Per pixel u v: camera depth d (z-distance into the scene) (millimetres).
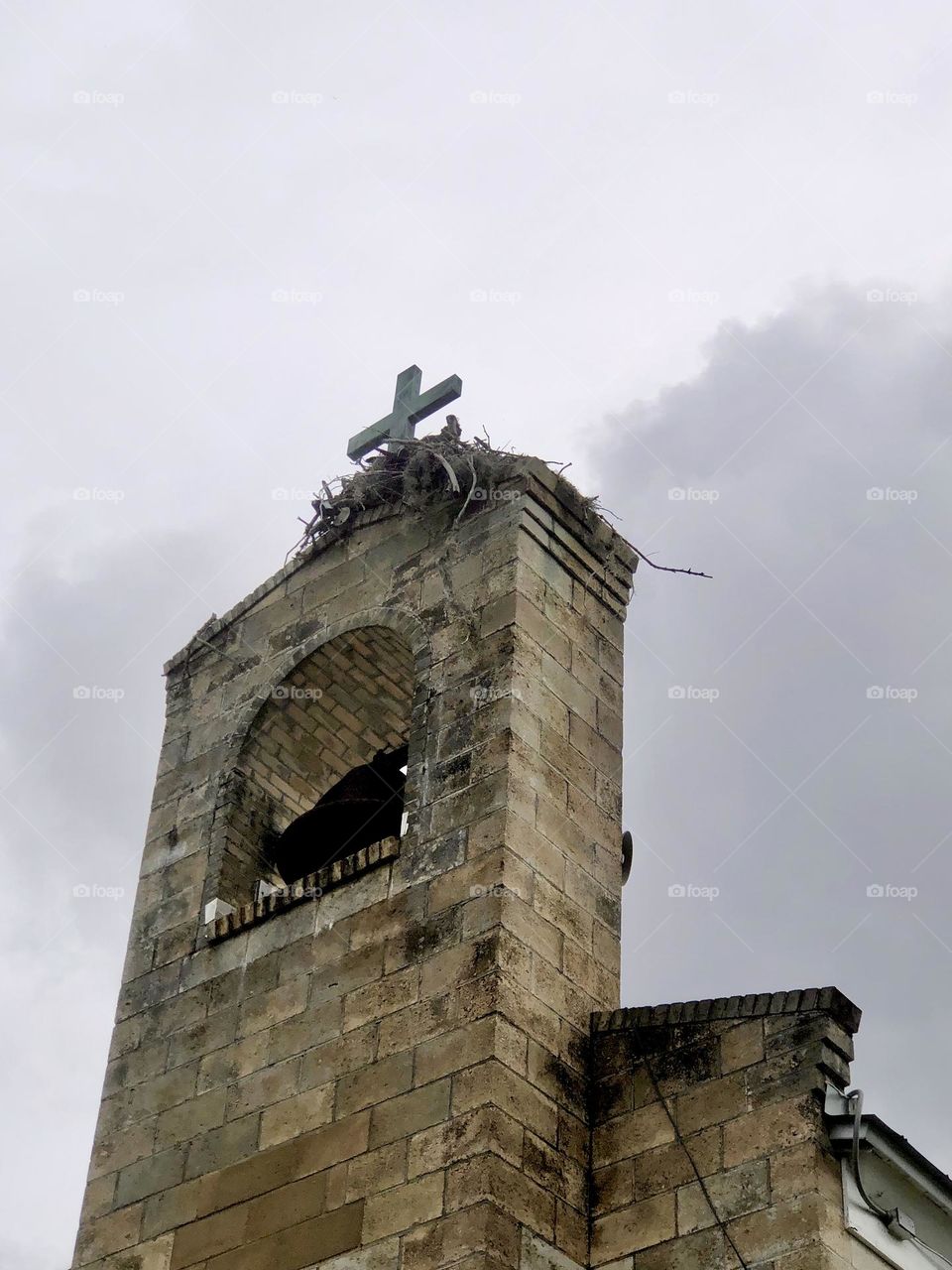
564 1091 18828
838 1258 17297
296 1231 18500
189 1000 20875
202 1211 19250
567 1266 17953
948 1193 18484
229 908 21672
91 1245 19734
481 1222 17438
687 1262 17750
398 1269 17641
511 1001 18781
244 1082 19859
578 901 20031
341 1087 19125
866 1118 17891
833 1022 18422
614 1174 18594
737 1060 18609
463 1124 18109
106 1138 20422
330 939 20219
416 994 19203
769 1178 17812
